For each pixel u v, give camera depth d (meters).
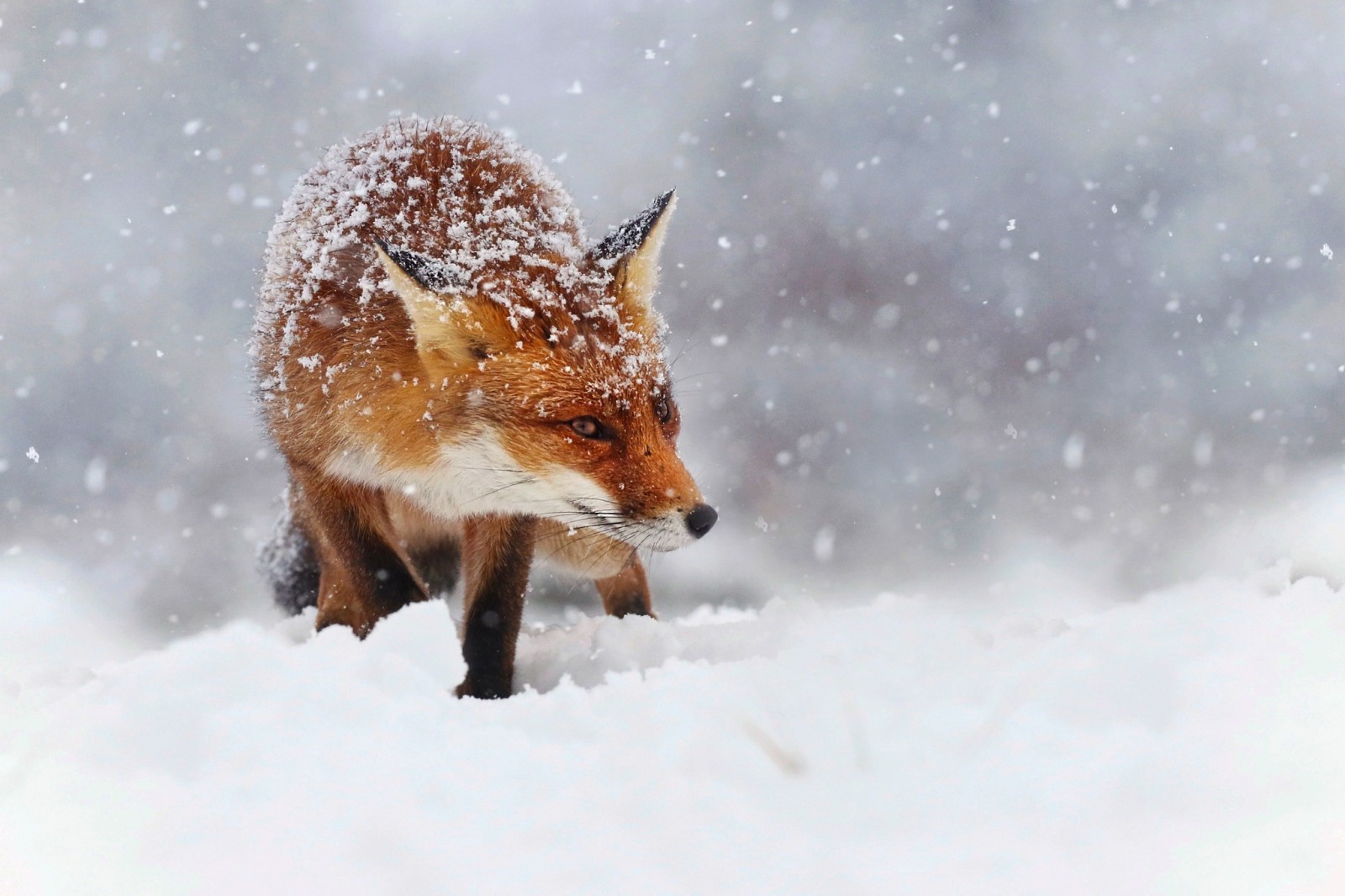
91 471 16.92
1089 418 41.34
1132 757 5.78
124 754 6.43
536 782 6.00
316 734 6.75
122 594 27.22
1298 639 7.72
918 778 5.74
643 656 11.56
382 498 12.95
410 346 11.27
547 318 11.03
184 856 5.24
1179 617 8.58
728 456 38.12
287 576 16.38
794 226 60.16
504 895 4.81
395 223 11.73
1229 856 4.79
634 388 10.99
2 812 5.85
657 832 5.26
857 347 48.44
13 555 29.94
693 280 53.69
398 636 8.66
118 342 45.50
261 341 12.59
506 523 12.09
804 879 4.80
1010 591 19.83
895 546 29.64
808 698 7.09
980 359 47.78
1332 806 5.12
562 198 13.25
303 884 4.94
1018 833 5.09
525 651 13.07
